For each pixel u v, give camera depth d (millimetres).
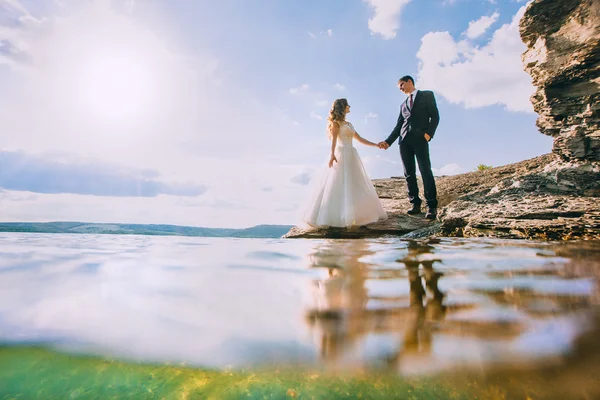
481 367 750
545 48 6191
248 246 3393
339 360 789
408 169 5734
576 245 3061
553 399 642
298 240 4047
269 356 809
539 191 5488
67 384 701
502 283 1556
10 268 2000
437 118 5191
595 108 5578
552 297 1307
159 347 859
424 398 651
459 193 6570
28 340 895
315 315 1112
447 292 1397
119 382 707
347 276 1752
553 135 6395
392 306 1209
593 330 951
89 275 1798
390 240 3945
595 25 5504
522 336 912
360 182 5289
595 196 5020
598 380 695
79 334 939
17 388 686
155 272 1877
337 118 5332
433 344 867
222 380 713
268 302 1271
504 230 4199
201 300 1299
